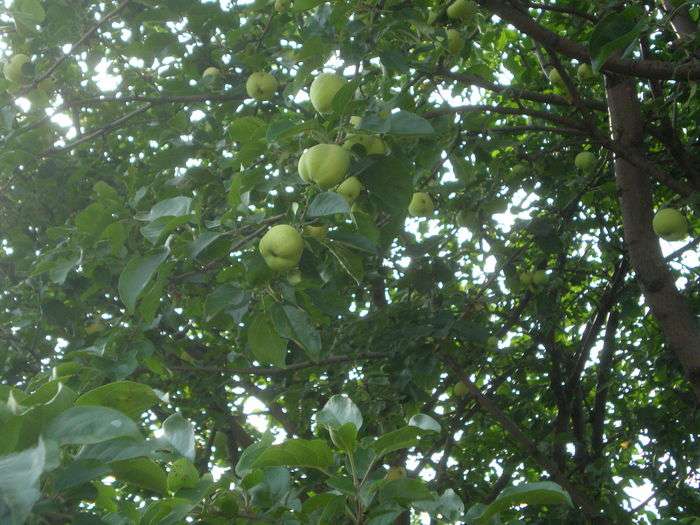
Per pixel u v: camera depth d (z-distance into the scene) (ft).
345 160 8.70
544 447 19.85
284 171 9.96
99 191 11.37
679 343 13.92
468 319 18.95
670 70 13.41
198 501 5.90
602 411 21.68
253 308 10.36
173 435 6.40
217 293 9.05
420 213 16.35
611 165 19.07
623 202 15.23
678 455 18.60
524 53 20.56
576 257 23.81
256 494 6.64
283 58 14.08
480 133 15.88
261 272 8.82
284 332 8.87
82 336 15.67
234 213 9.05
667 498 18.40
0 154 15.98
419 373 15.69
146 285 9.21
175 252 8.80
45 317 15.53
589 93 19.90
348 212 8.29
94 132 16.43
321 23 11.07
